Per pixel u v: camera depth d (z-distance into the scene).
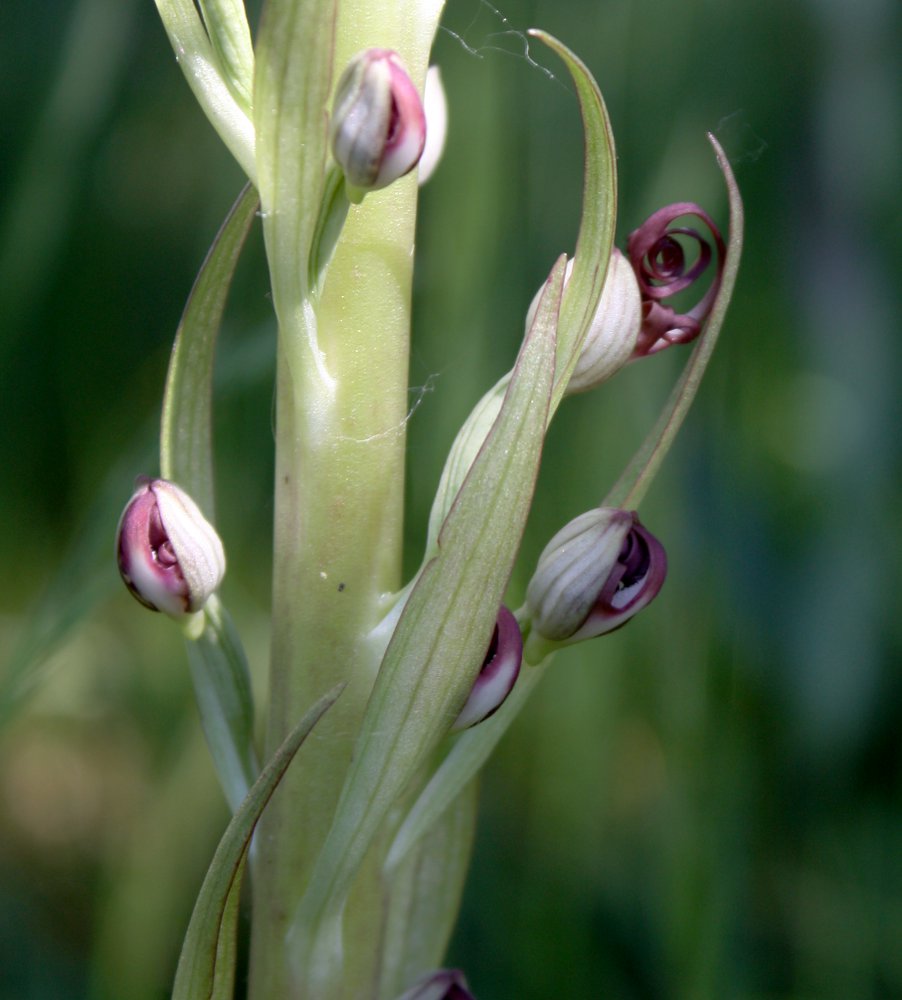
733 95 0.31
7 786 0.33
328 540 0.20
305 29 0.19
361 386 0.20
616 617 0.20
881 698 0.30
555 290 0.19
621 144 0.29
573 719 0.26
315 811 0.20
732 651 0.26
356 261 0.20
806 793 0.29
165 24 0.20
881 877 0.28
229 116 0.20
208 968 0.20
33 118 0.29
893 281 0.31
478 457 0.19
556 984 0.26
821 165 0.32
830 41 0.32
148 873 0.27
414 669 0.19
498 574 0.19
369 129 0.19
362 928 0.21
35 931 0.29
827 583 0.29
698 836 0.25
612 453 0.26
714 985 0.25
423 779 0.21
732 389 0.29
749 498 0.29
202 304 0.21
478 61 0.26
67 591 0.25
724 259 0.21
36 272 0.28
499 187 0.26
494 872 0.27
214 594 0.20
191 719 0.28
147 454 0.25
